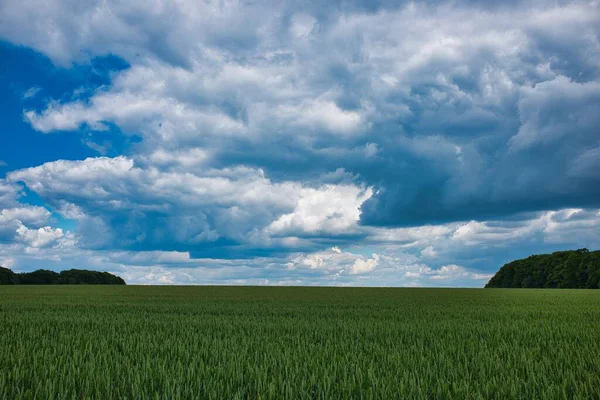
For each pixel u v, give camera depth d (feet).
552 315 54.34
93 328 38.78
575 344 28.60
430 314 56.03
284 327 39.24
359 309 65.72
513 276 345.10
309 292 148.87
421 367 20.58
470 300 94.94
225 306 73.10
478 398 14.93
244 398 15.94
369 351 25.50
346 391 16.42
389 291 165.07
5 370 19.54
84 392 16.21
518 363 21.85
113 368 20.35
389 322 44.19
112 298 101.45
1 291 143.95
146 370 19.45
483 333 35.01
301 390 15.93
